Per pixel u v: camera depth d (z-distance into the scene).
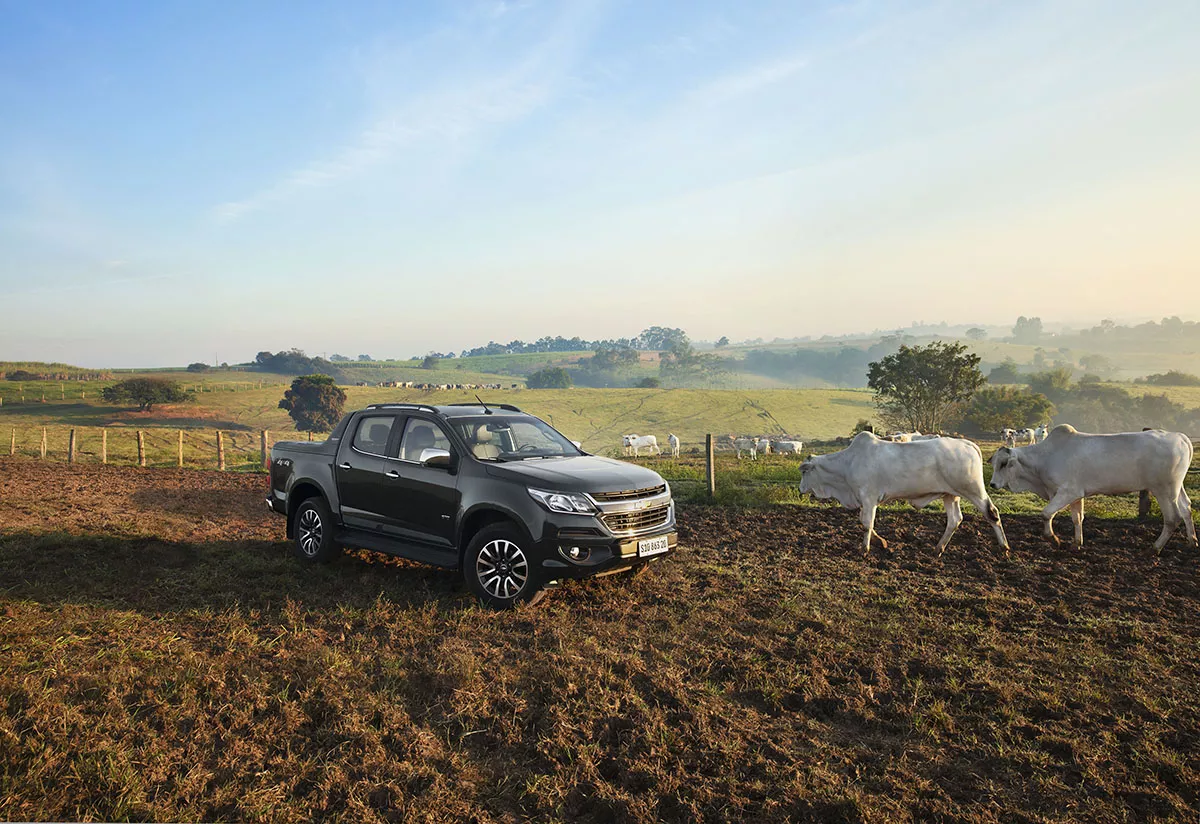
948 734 4.39
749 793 3.75
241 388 128.88
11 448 33.97
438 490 7.16
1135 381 144.50
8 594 6.68
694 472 18.78
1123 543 9.63
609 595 7.14
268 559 8.38
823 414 105.06
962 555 9.09
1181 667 5.42
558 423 97.75
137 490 14.74
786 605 6.85
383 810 3.59
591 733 4.34
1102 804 3.63
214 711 4.54
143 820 3.42
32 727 4.16
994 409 76.88
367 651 5.57
